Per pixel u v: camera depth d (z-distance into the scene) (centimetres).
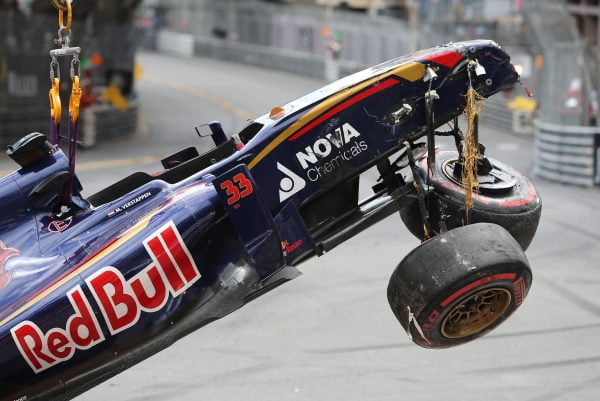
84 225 1262
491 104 8338
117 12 8012
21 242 1255
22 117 6506
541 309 2908
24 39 6488
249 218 1241
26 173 1281
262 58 14350
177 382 2305
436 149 1537
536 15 5697
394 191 1398
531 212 1404
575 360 2442
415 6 11794
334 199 1409
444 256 1243
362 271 3403
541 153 5819
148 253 1222
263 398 2192
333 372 2370
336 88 1334
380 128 1328
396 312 1289
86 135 6988
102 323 1199
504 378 2319
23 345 1171
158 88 12000
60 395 1210
